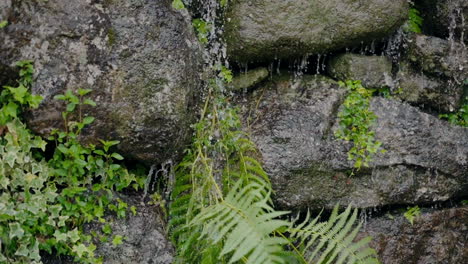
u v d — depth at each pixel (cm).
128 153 320
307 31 374
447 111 413
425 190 388
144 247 323
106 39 309
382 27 388
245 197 301
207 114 360
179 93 323
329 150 369
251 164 357
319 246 300
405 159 382
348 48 401
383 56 406
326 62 408
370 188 376
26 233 288
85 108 304
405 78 409
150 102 315
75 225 308
